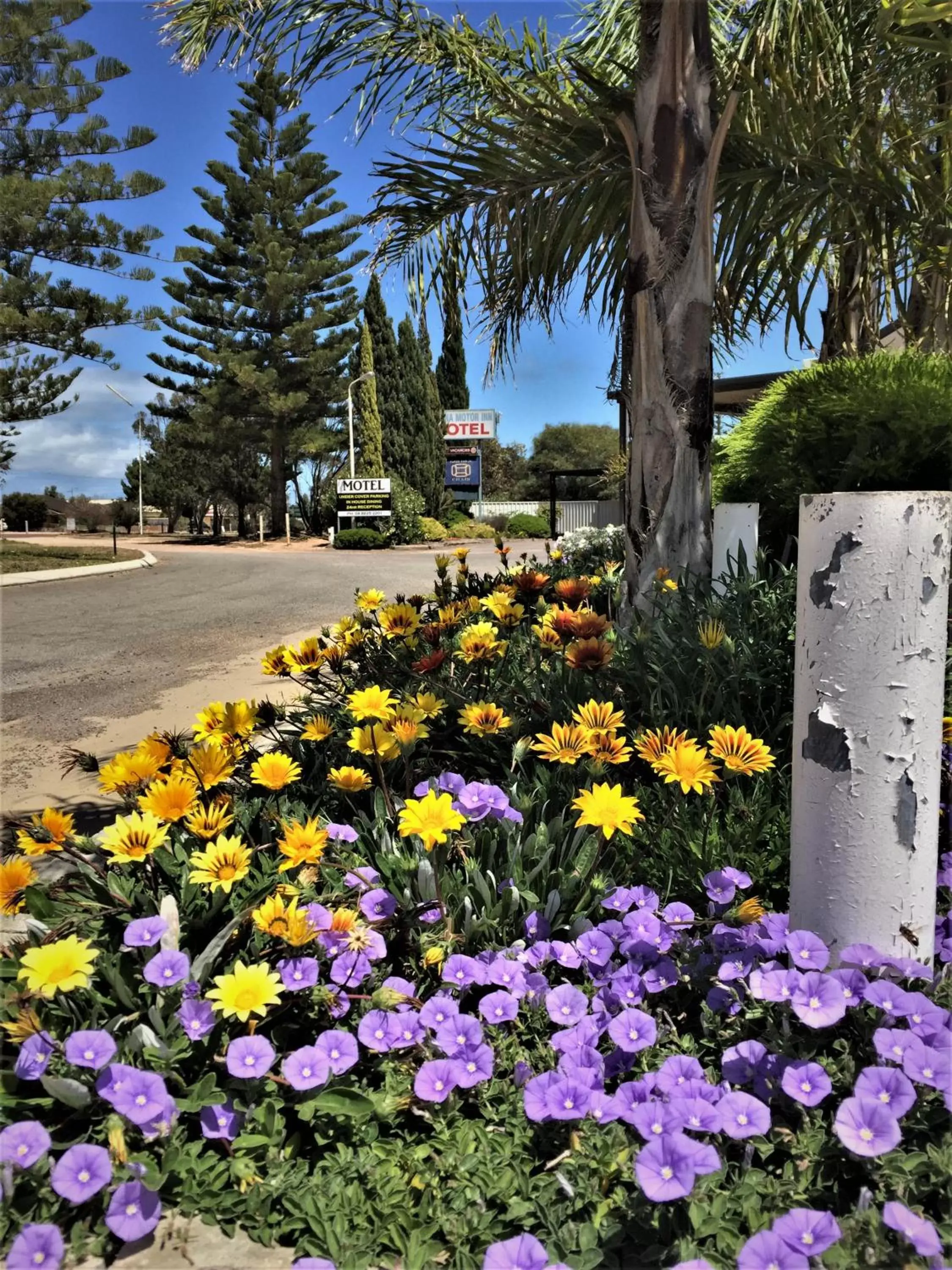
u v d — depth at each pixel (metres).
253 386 31.20
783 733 2.45
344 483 30.59
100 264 19.31
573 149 4.20
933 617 1.46
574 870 1.94
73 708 5.64
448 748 2.78
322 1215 1.24
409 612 3.04
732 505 4.04
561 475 13.19
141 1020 1.53
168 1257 1.24
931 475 4.48
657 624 3.05
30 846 1.81
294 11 4.39
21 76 17.98
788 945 1.45
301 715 3.00
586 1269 1.11
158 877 1.89
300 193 30.41
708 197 3.55
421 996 1.75
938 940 1.75
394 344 35.97
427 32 4.59
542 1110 1.29
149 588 14.62
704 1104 1.25
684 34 3.44
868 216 4.29
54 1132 1.39
